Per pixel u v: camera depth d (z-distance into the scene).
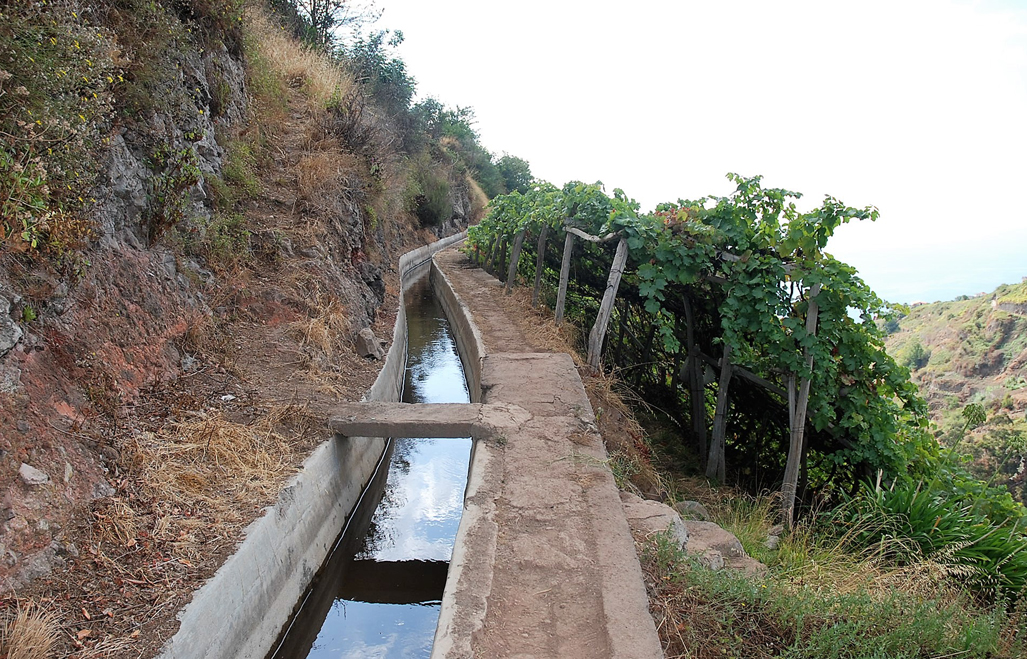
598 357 8.45
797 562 4.75
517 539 4.36
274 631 4.39
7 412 3.88
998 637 3.69
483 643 3.38
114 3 6.52
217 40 9.45
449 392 10.45
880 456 6.43
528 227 12.91
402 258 20.34
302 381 6.84
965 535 5.05
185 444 4.94
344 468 6.18
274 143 11.52
